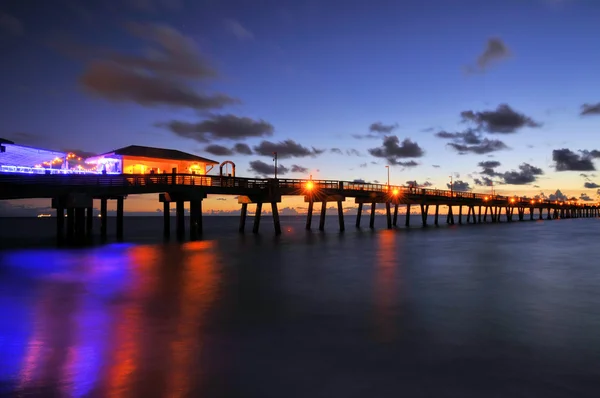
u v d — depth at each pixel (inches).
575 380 281.4
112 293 574.2
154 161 1672.0
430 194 2455.7
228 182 1437.0
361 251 1141.7
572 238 1665.8
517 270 791.7
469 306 495.5
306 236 1716.3
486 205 3139.8
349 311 472.4
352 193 1886.1
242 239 1546.5
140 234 1903.3
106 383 277.1
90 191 1173.1
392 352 335.6
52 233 2129.7
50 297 549.0
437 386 272.2
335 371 296.5
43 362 313.7
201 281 670.5
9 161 1310.3
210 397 257.3
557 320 430.9
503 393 262.5
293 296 555.8
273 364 309.4
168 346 350.0
